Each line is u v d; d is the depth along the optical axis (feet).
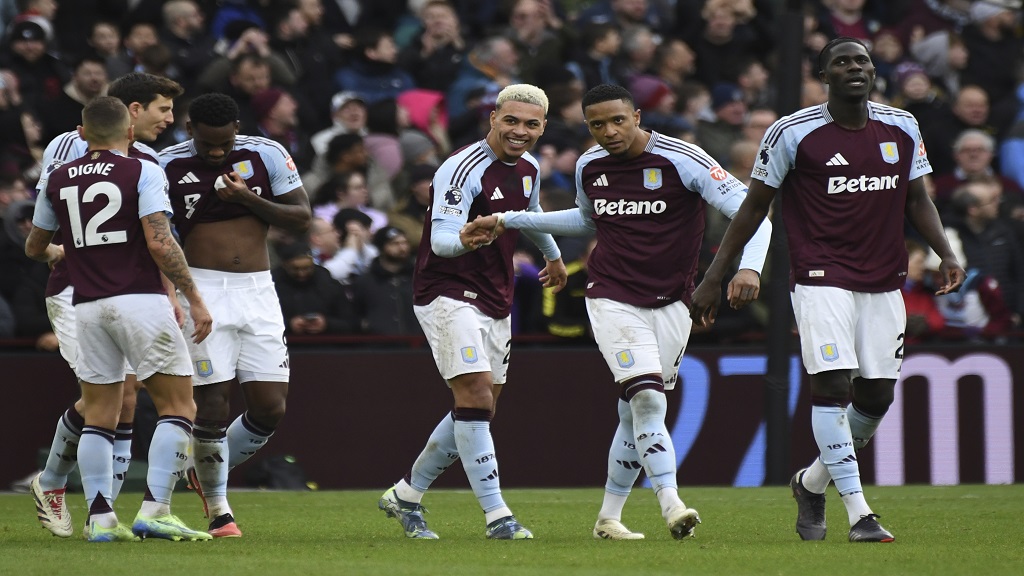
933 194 142.72
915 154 70.69
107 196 68.85
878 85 159.63
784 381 116.47
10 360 114.21
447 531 80.33
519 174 74.95
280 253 119.34
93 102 70.23
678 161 71.05
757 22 162.20
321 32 150.71
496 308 74.43
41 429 114.52
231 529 75.41
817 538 72.43
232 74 134.62
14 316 114.93
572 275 119.65
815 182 69.77
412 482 75.77
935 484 123.54
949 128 151.74
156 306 69.56
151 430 112.37
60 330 80.02
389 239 120.88
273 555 63.93
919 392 124.36
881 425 123.95
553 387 120.37
